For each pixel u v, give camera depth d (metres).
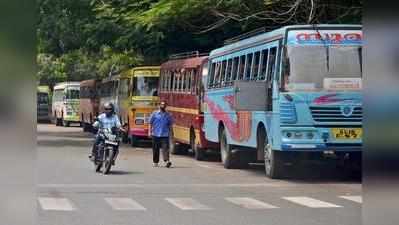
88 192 16.12
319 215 12.82
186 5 26.20
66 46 40.19
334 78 17.94
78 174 20.47
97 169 21.25
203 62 26.16
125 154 29.66
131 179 19.17
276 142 18.25
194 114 26.67
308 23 21.31
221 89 23.38
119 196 15.48
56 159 26.23
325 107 17.83
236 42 22.27
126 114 36.12
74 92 62.47
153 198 15.20
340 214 12.94
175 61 30.58
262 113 19.25
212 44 33.72
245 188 17.20
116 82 40.53
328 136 17.83
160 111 23.41
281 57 18.08
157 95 34.62
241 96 19.64
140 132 34.56
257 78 19.86
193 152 29.61
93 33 35.50
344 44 18.06
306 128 17.81
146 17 28.34
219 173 21.19
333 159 21.31
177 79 29.70
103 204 14.16
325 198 15.31
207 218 12.44
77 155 28.38
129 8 31.70
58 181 18.47
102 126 20.92
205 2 25.86
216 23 27.53
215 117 24.22
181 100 28.83
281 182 18.59
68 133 50.84
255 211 13.34
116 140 20.78
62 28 37.94
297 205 14.20
